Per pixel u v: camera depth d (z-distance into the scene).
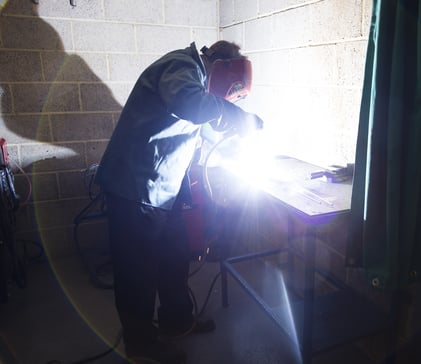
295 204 1.39
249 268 2.64
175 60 1.40
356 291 1.78
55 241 2.87
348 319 1.61
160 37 2.81
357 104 1.72
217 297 2.32
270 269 2.54
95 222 2.92
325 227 1.96
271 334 1.99
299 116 2.12
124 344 1.90
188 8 2.84
